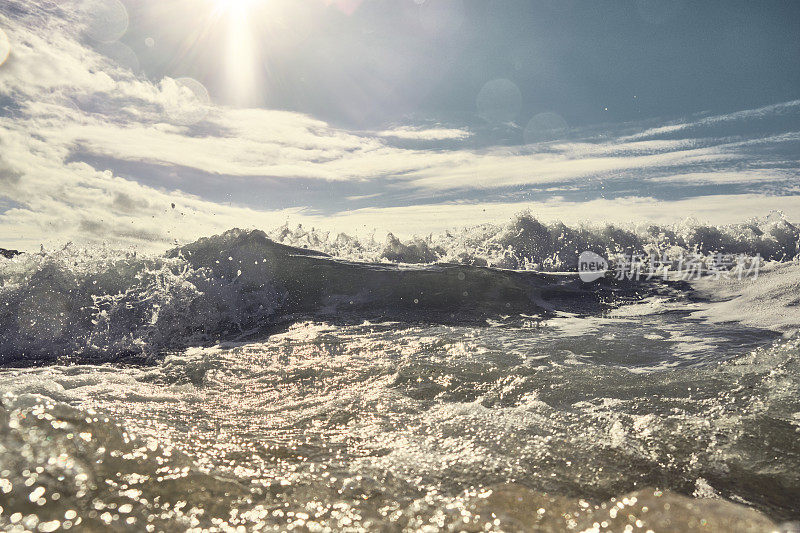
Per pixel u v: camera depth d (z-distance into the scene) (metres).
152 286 5.25
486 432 2.45
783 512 1.74
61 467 1.73
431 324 4.90
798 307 4.80
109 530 1.45
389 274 6.30
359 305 5.54
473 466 2.11
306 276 6.09
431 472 2.06
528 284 6.22
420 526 1.66
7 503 1.49
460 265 6.81
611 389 2.99
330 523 1.67
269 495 1.84
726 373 3.10
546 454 2.20
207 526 1.59
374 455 2.23
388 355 3.89
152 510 1.62
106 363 3.94
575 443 2.30
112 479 1.75
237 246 6.44
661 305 5.44
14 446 1.80
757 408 2.54
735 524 1.65
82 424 2.06
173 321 4.84
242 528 1.61
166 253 6.14
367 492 1.89
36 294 4.82
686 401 2.73
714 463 2.06
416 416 2.71
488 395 3.00
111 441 2.01
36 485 1.60
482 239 8.38
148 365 3.87
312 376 3.48
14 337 4.32
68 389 3.12
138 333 4.59
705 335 4.16
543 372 3.35
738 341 3.92
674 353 3.71
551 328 4.66
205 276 5.61
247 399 3.08
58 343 4.32
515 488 1.92
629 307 5.45
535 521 1.69
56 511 1.50
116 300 4.97
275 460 2.16
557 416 2.63
